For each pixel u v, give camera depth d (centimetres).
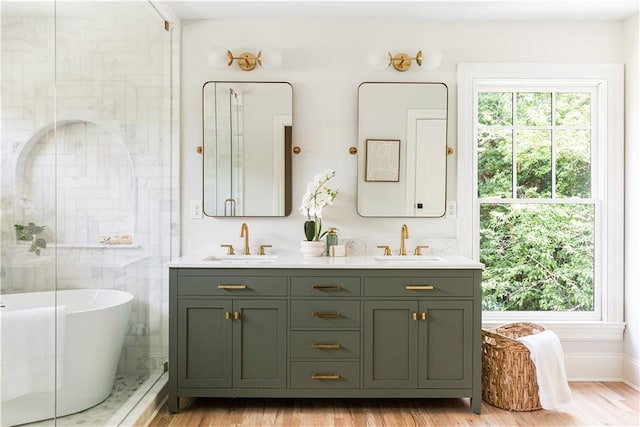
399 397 262
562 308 326
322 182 294
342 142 315
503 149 326
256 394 260
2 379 170
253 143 312
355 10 299
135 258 271
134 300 270
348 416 258
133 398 263
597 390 296
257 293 260
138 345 277
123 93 252
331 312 261
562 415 260
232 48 313
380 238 316
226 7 295
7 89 166
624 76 312
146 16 280
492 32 315
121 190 252
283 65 314
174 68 312
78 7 208
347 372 261
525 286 323
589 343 313
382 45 315
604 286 316
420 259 299
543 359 261
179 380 259
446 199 316
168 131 312
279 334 260
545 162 326
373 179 313
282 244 315
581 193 326
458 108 314
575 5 289
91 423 228
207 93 311
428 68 302
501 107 326
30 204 178
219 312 260
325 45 314
